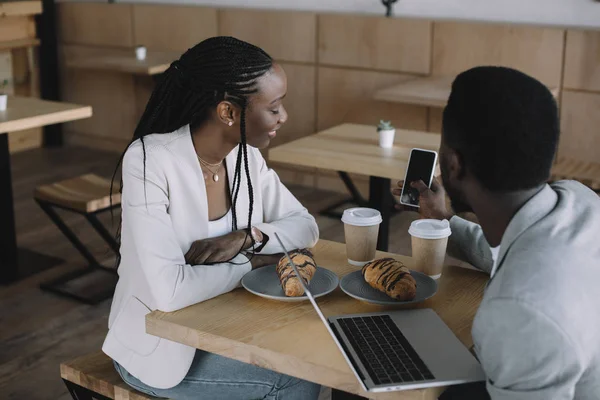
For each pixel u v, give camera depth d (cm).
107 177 557
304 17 510
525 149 120
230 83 171
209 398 184
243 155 191
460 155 127
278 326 154
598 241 124
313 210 483
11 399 274
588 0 429
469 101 123
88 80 624
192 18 557
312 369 139
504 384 120
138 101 601
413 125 486
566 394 116
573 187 138
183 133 182
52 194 358
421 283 170
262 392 183
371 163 329
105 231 356
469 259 183
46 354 306
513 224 125
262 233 190
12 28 598
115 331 185
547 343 113
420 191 188
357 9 502
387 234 383
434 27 467
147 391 185
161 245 170
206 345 152
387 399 132
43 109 371
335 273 181
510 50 447
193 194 181
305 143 364
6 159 369
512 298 116
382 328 150
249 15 532
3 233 373
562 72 436
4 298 357
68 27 621
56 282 370
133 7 582
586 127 437
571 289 116
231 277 170
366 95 500
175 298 162
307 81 521
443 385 130
